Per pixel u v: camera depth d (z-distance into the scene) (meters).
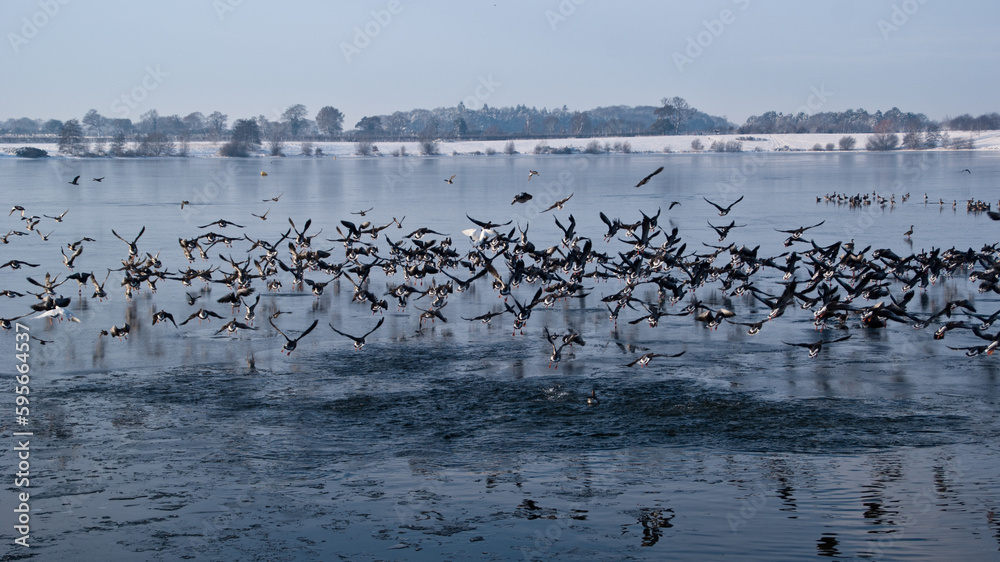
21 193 142.25
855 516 23.23
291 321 46.59
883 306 39.78
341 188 156.62
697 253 71.06
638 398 33.44
